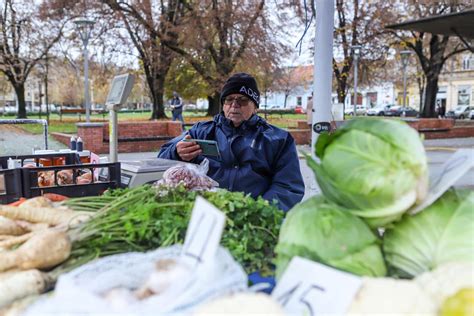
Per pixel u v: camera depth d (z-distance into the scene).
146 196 1.69
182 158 2.84
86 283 1.04
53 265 1.31
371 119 1.24
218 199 1.68
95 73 24.55
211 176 3.01
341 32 19.97
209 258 1.03
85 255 1.38
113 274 1.08
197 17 17.14
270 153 2.97
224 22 17.41
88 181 3.10
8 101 58.62
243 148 2.95
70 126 20.86
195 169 2.44
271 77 21.45
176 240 1.40
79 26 14.15
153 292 1.00
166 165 2.86
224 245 1.42
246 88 2.98
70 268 1.32
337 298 1.02
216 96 22.95
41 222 1.56
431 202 1.22
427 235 1.19
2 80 35.25
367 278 1.05
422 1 16.80
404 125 1.20
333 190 1.19
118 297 0.95
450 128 18.44
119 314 0.88
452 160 1.35
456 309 0.93
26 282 1.21
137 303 0.93
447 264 1.12
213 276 1.01
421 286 1.06
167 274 1.01
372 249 1.14
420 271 1.18
